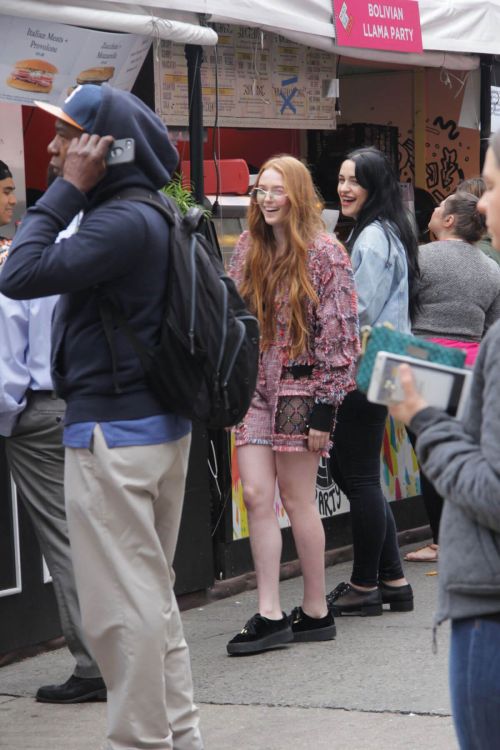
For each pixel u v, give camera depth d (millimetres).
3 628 7582
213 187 10219
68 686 6852
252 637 7582
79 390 5133
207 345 5066
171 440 5180
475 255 9195
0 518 7539
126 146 4984
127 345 5031
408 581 9508
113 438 5059
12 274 4891
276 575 7684
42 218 4957
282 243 7406
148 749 5172
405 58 10727
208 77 10180
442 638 7805
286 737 6148
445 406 3543
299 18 9438
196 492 8945
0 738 6305
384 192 8281
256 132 12609
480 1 11359
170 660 5426
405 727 6211
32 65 8125
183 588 8867
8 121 9062
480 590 3369
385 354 3518
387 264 8102
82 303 5094
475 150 13633
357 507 8273
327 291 7297
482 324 9172
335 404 7406
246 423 7543
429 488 9719
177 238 5109
